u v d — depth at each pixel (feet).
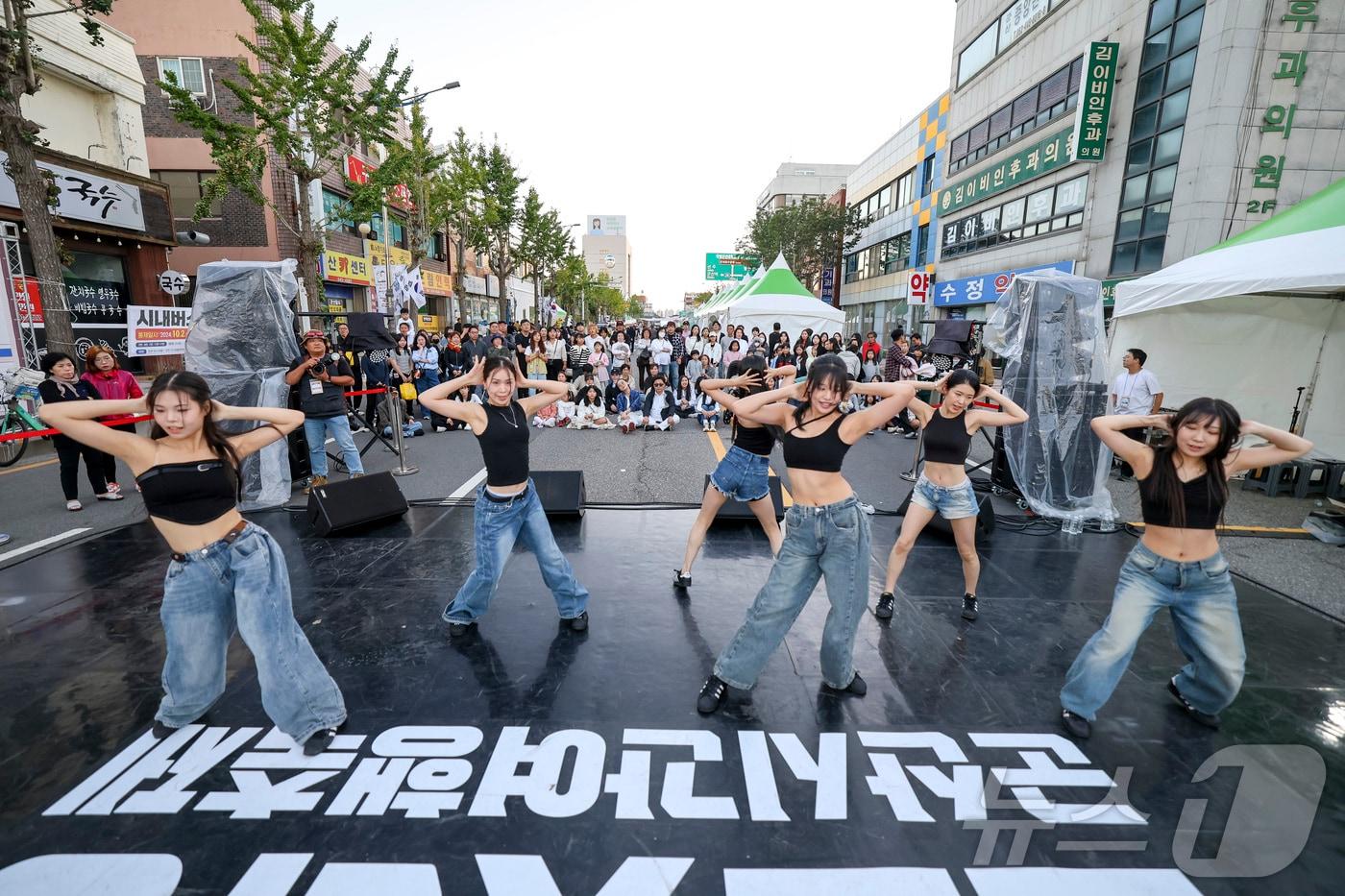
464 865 7.34
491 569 12.00
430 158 68.39
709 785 8.68
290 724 9.10
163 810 8.13
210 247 63.82
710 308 101.71
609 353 50.88
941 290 84.89
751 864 7.41
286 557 17.08
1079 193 56.29
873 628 13.42
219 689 9.62
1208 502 9.05
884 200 112.47
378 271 59.77
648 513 21.25
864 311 123.44
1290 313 27.71
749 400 10.18
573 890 7.04
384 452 30.73
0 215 35.55
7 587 15.11
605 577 15.87
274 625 8.98
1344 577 16.69
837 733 9.84
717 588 15.30
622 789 8.57
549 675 11.33
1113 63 50.52
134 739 9.50
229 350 20.84
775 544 15.39
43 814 8.03
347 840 7.67
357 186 48.32
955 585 15.78
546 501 20.13
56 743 9.42
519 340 51.31
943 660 12.13
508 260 120.26
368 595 14.69
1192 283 24.16
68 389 21.09
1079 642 12.98
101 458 22.06
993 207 72.64
